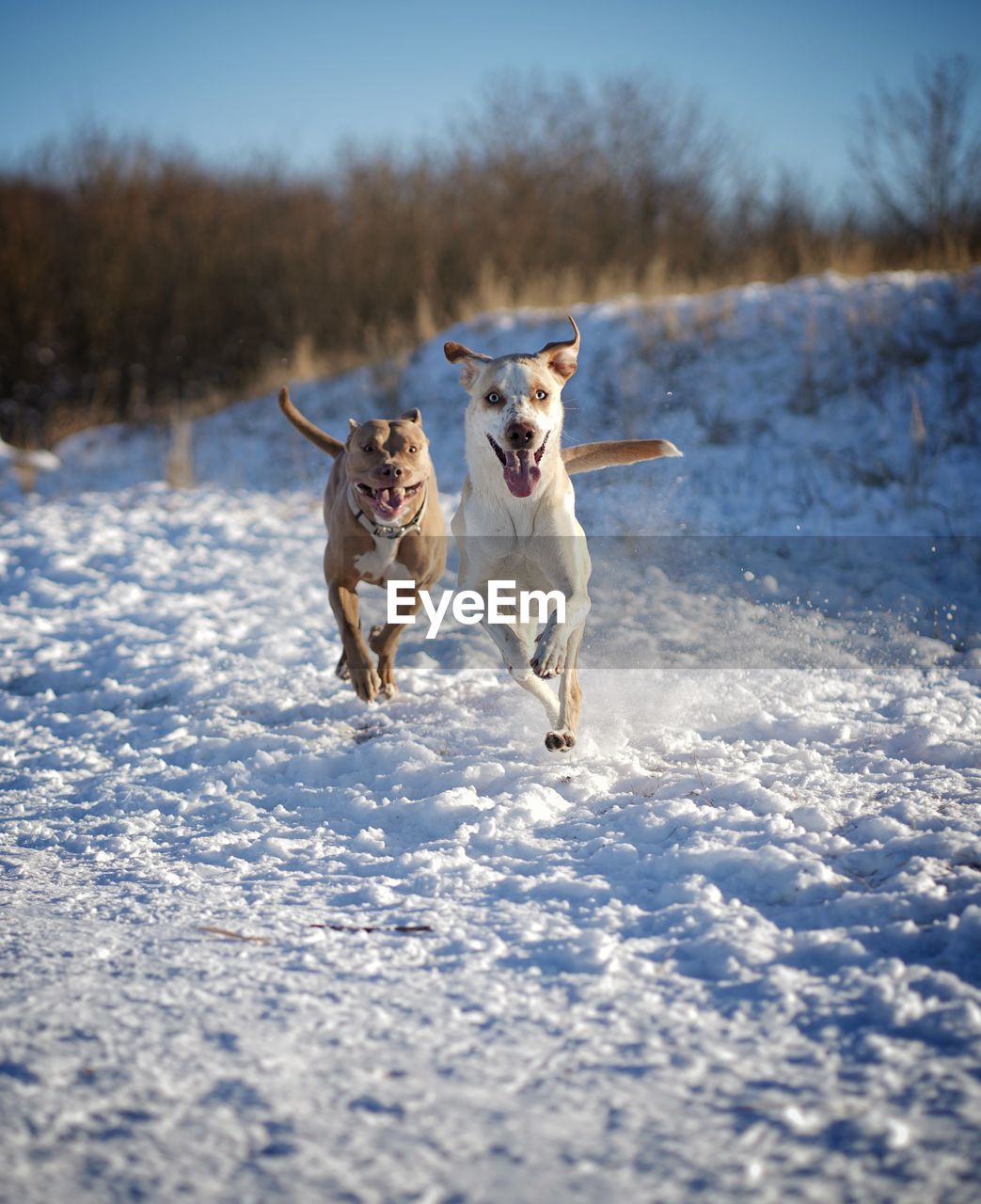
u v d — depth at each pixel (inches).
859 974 109.7
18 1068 94.7
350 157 790.5
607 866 143.8
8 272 737.6
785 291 507.8
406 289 700.0
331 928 127.5
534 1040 100.5
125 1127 86.5
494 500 179.8
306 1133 85.7
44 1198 77.3
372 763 192.9
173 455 524.1
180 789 188.9
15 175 799.1
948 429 411.8
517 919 127.6
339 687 241.0
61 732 224.8
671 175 846.5
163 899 140.6
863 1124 85.3
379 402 548.7
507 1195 78.0
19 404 714.8
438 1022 104.3
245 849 159.8
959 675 234.1
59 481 535.8
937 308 472.4
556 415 181.0
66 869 156.3
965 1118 85.6
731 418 445.7
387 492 197.2
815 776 168.7
